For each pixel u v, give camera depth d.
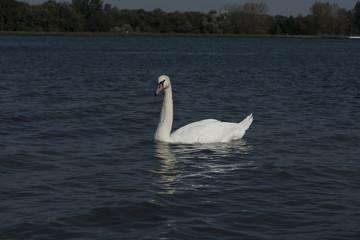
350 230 7.34
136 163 11.11
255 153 12.20
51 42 119.38
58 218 7.65
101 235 7.08
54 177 9.91
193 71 42.31
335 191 9.23
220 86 29.62
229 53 82.06
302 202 8.58
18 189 9.07
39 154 11.84
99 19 173.50
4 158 11.28
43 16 164.12
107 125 15.88
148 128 15.57
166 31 185.50
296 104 21.70
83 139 13.75
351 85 31.17
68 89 26.30
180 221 7.64
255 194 8.98
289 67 49.72
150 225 7.47
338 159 11.73
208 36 187.38
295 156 11.99
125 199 8.55
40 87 27.00
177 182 9.65
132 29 181.38
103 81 31.56
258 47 114.69
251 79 35.06
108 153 12.05
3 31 157.00
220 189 9.23
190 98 23.39
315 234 7.19
